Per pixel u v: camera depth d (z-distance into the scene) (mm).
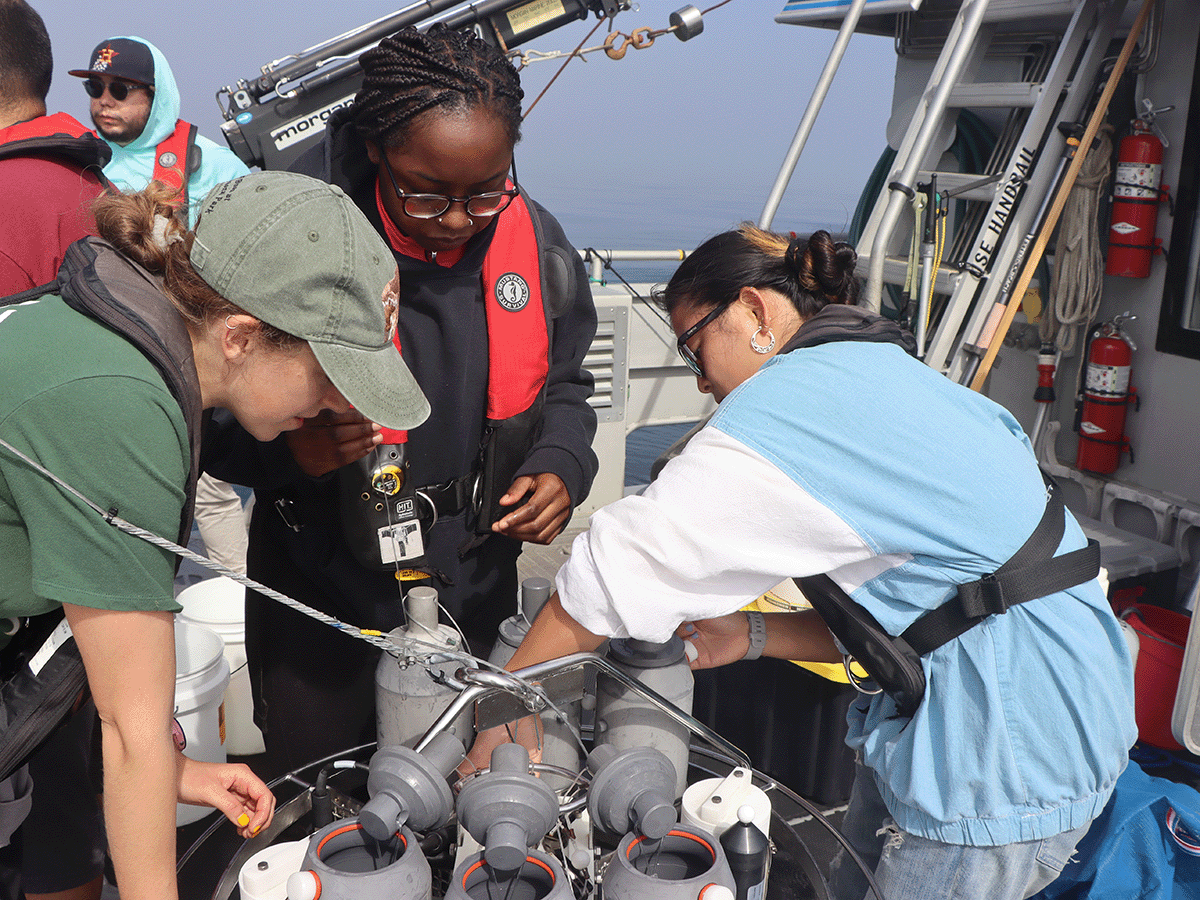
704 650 1600
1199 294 3094
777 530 1204
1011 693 1300
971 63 3400
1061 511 1370
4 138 1939
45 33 2070
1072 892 1999
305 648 1819
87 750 1824
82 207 1161
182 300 1036
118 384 951
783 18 3869
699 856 1179
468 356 1718
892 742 1396
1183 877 1952
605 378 3799
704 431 1271
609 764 1206
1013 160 3004
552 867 1111
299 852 1203
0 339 995
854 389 1243
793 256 1421
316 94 4066
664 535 1201
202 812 2150
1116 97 3178
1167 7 3033
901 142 3723
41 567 980
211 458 1679
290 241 1000
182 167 3562
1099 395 3316
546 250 1814
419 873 1102
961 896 1376
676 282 1515
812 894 1375
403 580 1763
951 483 1234
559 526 1831
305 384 1064
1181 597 3176
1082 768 1321
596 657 1352
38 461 952
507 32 4020
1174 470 3225
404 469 1654
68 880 1835
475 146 1411
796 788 2451
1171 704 2707
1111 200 3207
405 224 1551
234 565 3498
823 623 1703
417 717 1395
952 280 3115
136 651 1021
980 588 1268
